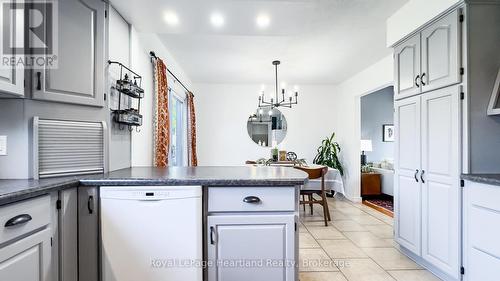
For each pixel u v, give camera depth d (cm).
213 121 543
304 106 554
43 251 124
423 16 209
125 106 219
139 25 231
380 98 607
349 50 351
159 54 321
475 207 170
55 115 160
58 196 135
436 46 200
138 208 145
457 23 182
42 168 152
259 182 147
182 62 405
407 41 234
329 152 521
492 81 180
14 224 106
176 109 455
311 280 203
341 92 534
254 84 546
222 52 360
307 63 406
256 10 206
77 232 148
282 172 182
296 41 319
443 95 195
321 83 541
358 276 209
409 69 232
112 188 145
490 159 180
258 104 549
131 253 145
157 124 288
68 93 162
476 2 179
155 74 287
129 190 145
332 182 388
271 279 150
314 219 367
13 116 149
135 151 239
